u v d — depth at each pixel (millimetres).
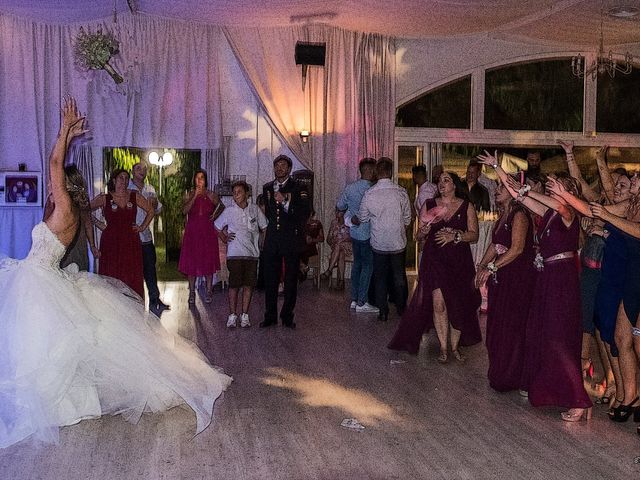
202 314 8594
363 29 11883
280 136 11852
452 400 5180
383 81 12250
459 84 12672
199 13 10812
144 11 10898
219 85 11727
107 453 4086
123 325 4684
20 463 3939
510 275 5340
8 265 4574
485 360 6406
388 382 5645
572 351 4766
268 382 5602
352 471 3848
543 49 12711
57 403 4430
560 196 4516
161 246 13070
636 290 4523
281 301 9711
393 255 8328
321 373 5898
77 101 11133
